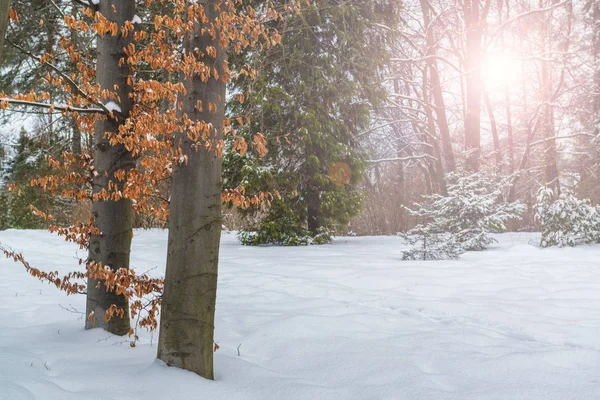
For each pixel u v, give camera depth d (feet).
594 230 38.75
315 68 46.85
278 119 46.75
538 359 13.19
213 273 11.99
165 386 10.85
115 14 16.33
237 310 19.77
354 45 49.39
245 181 43.98
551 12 80.59
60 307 20.72
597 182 80.79
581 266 29.68
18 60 40.09
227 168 45.93
